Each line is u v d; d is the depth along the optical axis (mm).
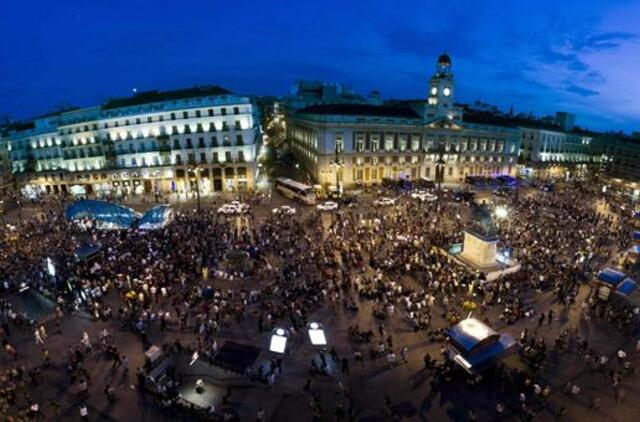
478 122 94062
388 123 83000
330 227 49281
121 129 73750
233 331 27844
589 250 41875
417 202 65188
